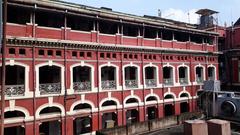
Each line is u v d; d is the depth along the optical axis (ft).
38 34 74.69
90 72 86.22
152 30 104.88
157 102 103.60
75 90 82.02
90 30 89.76
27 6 70.28
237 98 100.99
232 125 92.84
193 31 114.73
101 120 87.56
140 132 86.22
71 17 83.20
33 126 73.15
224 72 136.98
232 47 134.92
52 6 74.13
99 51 87.51
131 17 94.84
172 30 107.24
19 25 71.51
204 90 114.21
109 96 89.61
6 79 76.28
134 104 96.68
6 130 77.97
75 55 82.48
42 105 75.05
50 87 76.95
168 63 108.06
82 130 91.25
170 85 108.37
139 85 98.32
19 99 71.00
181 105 117.29
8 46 69.67
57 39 77.51
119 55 92.94
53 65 77.46
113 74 97.55
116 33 92.17
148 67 106.63
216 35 127.24
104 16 85.56
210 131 76.33
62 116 78.79
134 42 96.73
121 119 92.53
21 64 71.72
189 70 116.57
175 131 87.86
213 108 108.99
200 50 120.88
